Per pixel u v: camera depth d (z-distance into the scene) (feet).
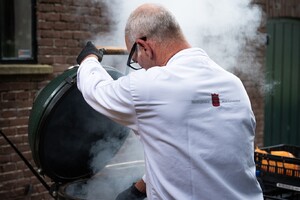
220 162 5.81
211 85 5.92
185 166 5.74
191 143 5.74
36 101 7.94
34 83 13.74
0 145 13.24
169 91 5.78
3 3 13.76
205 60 6.09
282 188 9.02
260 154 9.39
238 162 5.93
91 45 7.24
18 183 13.73
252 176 6.16
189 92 5.80
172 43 6.04
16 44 13.82
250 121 6.15
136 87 5.83
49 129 7.84
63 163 8.32
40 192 14.17
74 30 14.37
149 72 5.92
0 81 13.09
